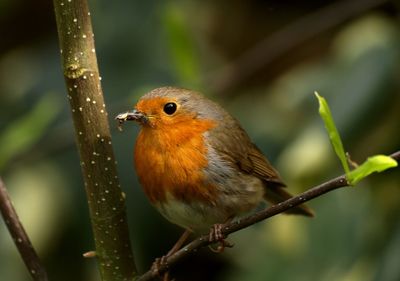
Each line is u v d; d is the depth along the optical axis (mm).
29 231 10664
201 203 8109
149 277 6691
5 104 11789
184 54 10023
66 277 10938
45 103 9805
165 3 11914
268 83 12945
